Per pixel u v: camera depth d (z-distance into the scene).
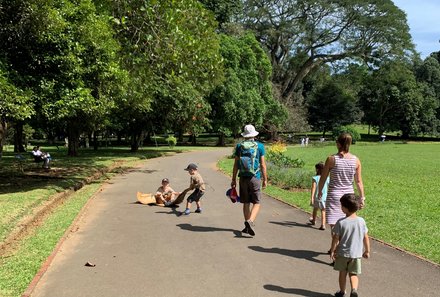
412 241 7.59
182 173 19.69
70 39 13.15
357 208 5.05
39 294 5.18
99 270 6.01
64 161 24.42
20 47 12.76
